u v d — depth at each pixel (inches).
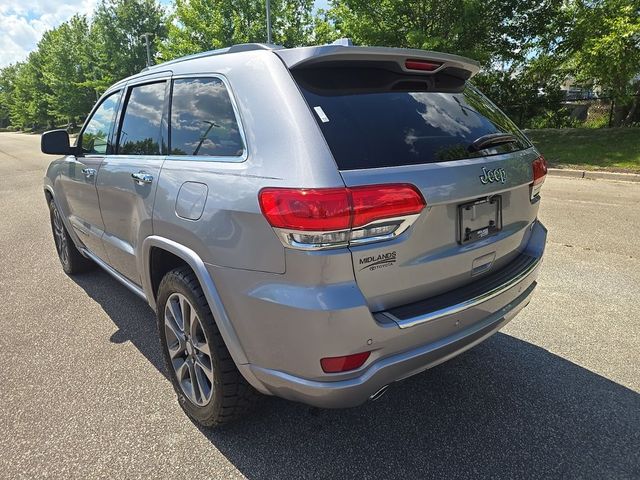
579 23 528.1
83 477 86.5
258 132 80.0
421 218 76.0
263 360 79.3
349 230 69.4
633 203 306.3
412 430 97.9
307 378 74.8
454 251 83.2
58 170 169.8
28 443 95.4
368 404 106.7
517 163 95.3
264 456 91.1
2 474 87.3
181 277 93.4
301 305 70.7
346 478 85.4
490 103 110.2
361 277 72.2
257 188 75.4
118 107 132.4
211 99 93.4
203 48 919.0
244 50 91.2
